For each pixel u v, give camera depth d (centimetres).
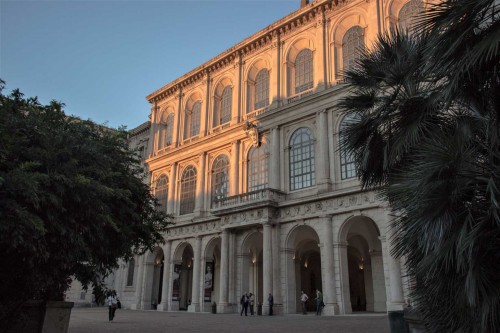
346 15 3559
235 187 3972
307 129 3531
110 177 1416
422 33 1073
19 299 1259
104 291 1460
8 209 983
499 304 704
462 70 835
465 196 814
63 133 1261
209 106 4666
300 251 4012
